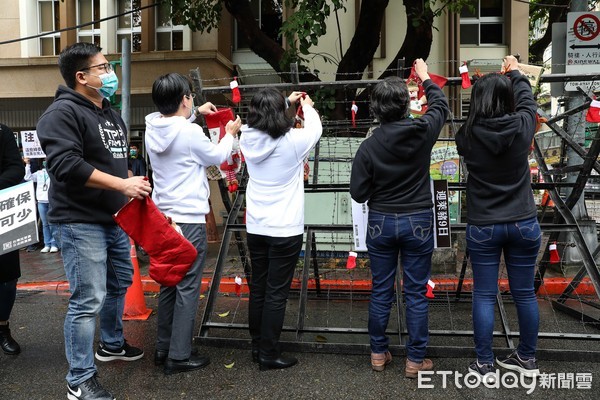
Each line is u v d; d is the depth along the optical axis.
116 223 2.73
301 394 2.75
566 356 3.07
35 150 7.37
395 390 2.77
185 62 8.98
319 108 6.15
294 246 2.97
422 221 2.77
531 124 2.64
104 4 9.77
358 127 4.51
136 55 9.05
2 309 3.35
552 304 4.41
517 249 2.73
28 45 9.84
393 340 3.49
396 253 2.90
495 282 2.80
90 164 2.64
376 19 6.56
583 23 5.32
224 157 3.01
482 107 2.63
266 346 3.03
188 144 2.93
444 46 8.66
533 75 3.12
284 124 2.85
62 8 9.82
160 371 3.08
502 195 2.68
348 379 2.92
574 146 3.90
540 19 12.88
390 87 2.74
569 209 3.68
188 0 6.84
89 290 2.62
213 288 3.65
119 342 3.23
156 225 2.64
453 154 5.51
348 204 5.66
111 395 2.64
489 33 9.36
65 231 2.59
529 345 2.84
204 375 3.00
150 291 5.36
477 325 2.82
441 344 3.46
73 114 2.54
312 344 3.30
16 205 2.88
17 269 3.33
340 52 7.98
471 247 2.80
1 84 9.65
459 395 2.70
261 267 3.10
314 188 3.79
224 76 9.31
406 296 2.89
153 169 3.09
